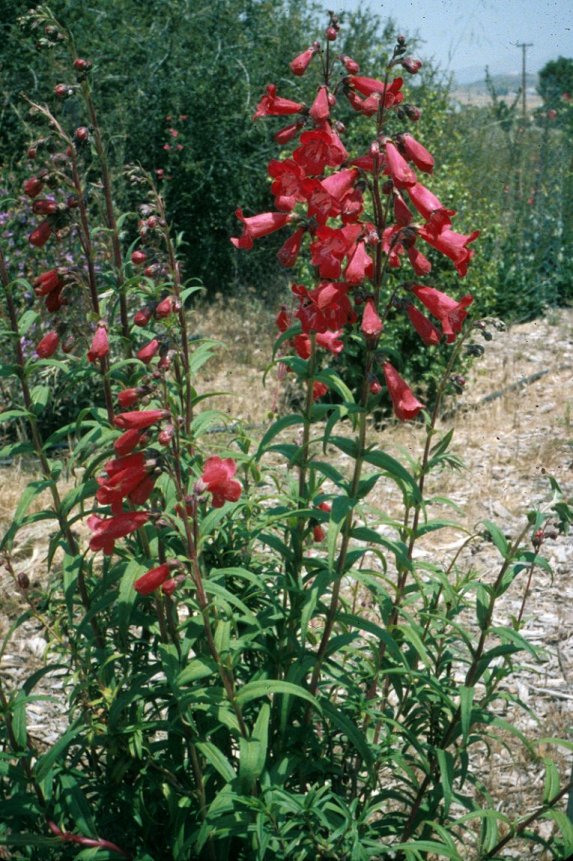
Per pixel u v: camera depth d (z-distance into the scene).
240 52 12.79
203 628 2.51
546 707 4.22
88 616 2.61
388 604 2.92
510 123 14.20
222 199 12.37
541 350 9.94
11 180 8.33
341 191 2.33
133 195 11.32
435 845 2.47
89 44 12.04
